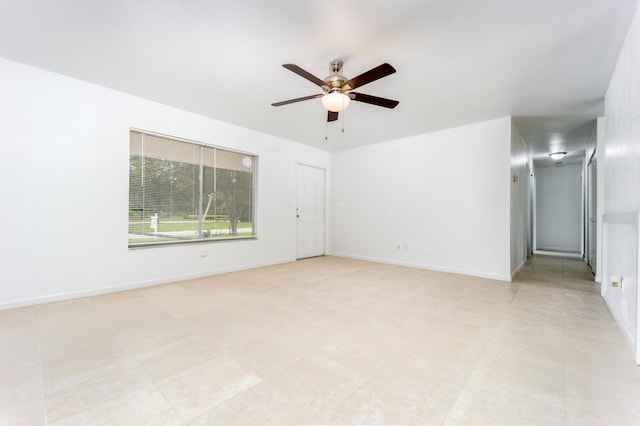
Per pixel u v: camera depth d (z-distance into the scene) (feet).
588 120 13.25
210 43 7.45
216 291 10.80
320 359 5.87
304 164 18.47
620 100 8.07
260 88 10.15
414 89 10.00
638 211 6.12
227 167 14.35
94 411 4.29
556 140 16.67
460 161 14.30
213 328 7.39
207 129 13.25
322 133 15.79
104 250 10.37
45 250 9.25
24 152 8.85
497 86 9.75
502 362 5.79
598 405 4.49
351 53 7.80
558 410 4.37
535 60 8.09
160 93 10.69
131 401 4.52
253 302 9.53
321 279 12.84
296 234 18.06
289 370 5.45
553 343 6.64
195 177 13.08
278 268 15.40
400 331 7.25
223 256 14.03
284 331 7.23
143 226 11.47
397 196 16.79
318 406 4.43
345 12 6.18
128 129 10.85
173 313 8.45
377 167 17.83
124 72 9.14
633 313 6.53
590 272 14.82
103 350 6.18
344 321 7.90
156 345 6.43
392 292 10.80
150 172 11.63
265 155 15.98
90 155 10.06
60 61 8.53
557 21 6.42
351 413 4.28
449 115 12.59
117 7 6.12
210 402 4.51
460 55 7.84
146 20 6.56
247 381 5.09
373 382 5.08
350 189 19.33
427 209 15.48
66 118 9.55
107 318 8.01
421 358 5.93
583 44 7.30
